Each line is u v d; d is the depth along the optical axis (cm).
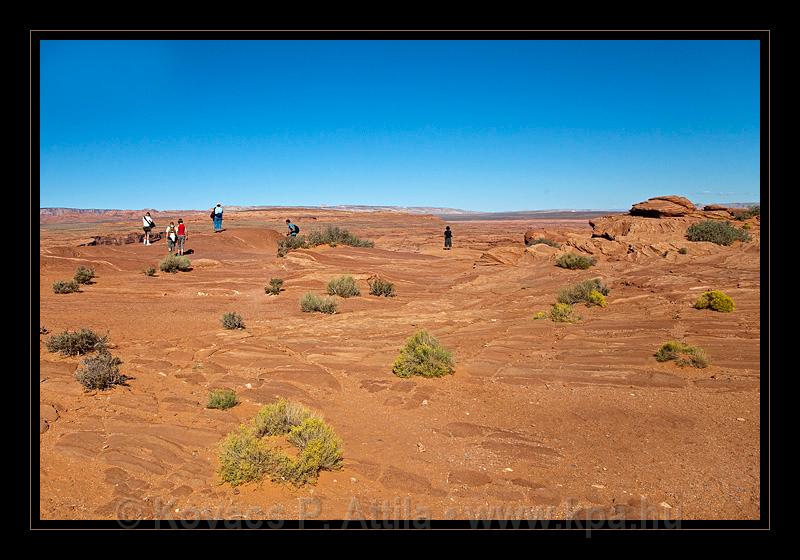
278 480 551
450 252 3953
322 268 2519
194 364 1022
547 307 1742
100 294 1897
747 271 2008
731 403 821
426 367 990
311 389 909
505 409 829
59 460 559
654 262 2389
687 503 529
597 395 884
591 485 573
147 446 617
